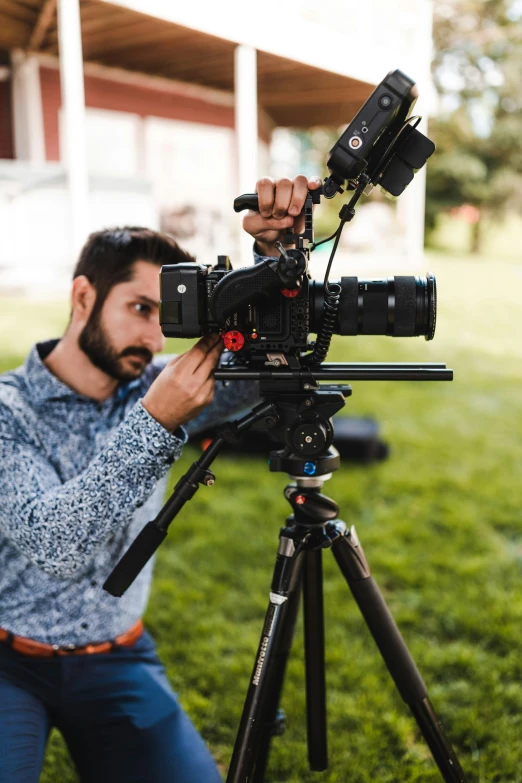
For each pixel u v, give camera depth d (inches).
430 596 107.2
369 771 75.3
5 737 52.7
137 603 63.6
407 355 284.7
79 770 59.4
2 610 58.1
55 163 359.9
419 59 329.1
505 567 116.4
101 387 60.5
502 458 169.2
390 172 48.4
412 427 193.2
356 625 101.0
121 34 262.8
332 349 291.0
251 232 54.6
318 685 59.9
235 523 131.5
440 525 131.2
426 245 907.4
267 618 51.1
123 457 48.3
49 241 294.8
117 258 56.2
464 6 901.2
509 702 85.5
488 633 98.1
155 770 55.7
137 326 57.0
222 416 69.1
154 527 48.1
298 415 48.2
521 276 591.5
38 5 246.5
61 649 58.9
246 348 47.6
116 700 58.7
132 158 407.8
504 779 73.6
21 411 56.7
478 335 338.0
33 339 240.4
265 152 471.8
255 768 62.3
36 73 344.5
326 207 874.8
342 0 280.5
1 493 52.7
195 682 89.7
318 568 55.5
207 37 258.4
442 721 82.5
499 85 908.6
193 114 429.7
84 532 49.1
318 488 51.8
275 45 249.3
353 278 47.9
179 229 449.1
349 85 346.3
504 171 882.8
